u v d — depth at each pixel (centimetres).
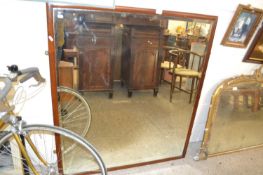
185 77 189
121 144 185
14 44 117
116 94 189
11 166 146
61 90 144
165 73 197
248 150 203
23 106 133
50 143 149
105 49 161
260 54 184
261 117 211
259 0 159
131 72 187
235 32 164
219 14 154
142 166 171
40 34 119
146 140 193
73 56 144
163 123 205
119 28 159
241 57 181
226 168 177
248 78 185
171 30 169
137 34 166
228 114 192
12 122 109
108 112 191
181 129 199
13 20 112
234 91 185
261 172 175
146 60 188
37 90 131
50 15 114
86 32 144
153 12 133
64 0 113
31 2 111
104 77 173
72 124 166
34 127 116
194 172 170
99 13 128
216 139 196
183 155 185
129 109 201
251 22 163
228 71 183
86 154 167
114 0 122
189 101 190
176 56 184
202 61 165
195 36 164
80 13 125
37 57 123
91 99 174
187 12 143
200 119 196
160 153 183
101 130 191
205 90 183
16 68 101
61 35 127
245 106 197
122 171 165
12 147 137
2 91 89
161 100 206
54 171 131
